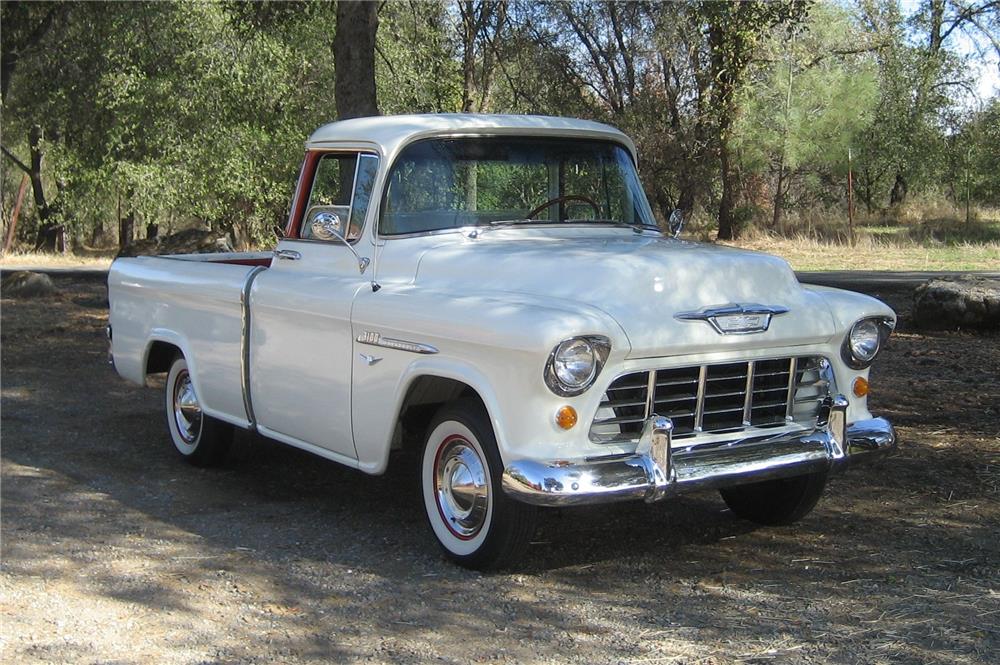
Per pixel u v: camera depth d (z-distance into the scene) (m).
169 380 6.72
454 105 24.88
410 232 5.10
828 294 4.78
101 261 28.39
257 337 5.61
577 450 4.04
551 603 4.14
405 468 6.41
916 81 30.05
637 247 4.83
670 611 4.04
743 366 4.39
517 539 4.31
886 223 30.77
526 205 5.39
